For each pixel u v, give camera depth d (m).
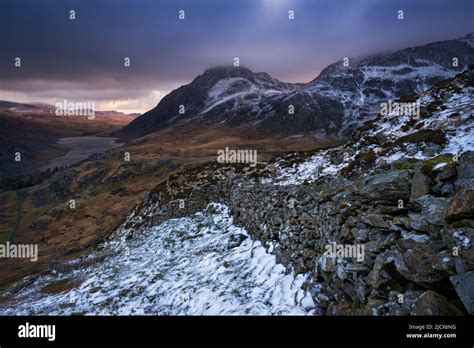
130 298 15.85
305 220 12.38
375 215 7.82
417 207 7.38
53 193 176.88
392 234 7.33
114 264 24.25
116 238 43.78
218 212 28.66
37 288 31.73
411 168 8.44
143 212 47.16
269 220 16.41
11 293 34.91
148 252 24.61
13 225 141.12
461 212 5.89
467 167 6.93
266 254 15.53
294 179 30.86
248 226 20.16
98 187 160.75
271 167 39.12
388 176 8.41
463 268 5.39
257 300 11.59
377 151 21.98
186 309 12.88
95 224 104.88
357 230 8.45
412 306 6.00
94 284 20.47
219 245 19.80
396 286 6.68
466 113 18.42
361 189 8.95
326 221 10.40
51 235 109.38
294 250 12.90
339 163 27.94
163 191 47.12
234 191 25.27
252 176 37.56
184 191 40.62
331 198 10.77
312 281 10.43
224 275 14.73
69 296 20.11
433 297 5.66
